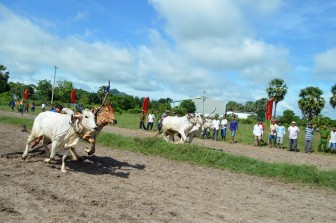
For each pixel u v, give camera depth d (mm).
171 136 18562
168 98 76625
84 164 12328
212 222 7402
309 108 65375
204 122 18516
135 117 48125
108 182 10055
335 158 21469
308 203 9930
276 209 8945
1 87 92688
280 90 68562
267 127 43812
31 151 12695
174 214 7664
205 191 10109
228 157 15016
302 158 20219
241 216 8023
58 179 9750
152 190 9609
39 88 71062
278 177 13242
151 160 14758
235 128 26219
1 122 24625
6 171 10039
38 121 11109
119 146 17312
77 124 10734
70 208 7438
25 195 8039
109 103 12422
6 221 6430
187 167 13898
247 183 11906
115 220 6961
